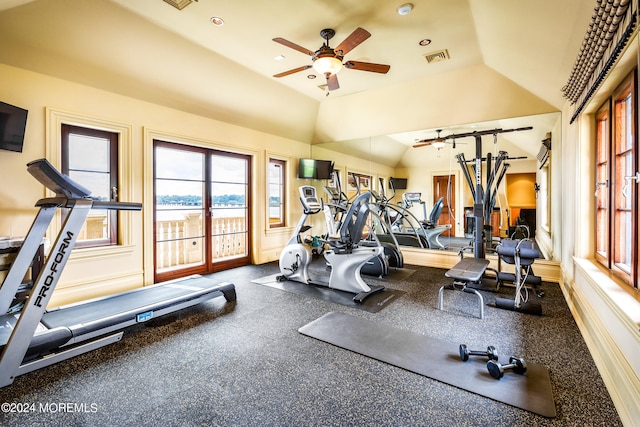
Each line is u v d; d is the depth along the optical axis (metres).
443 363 2.21
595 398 1.81
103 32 3.09
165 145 4.34
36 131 3.09
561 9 1.95
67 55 3.12
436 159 5.25
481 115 4.64
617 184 2.42
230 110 4.89
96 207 2.22
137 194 3.96
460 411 1.71
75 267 3.43
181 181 4.68
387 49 3.74
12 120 2.82
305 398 1.84
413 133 5.38
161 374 2.10
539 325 2.87
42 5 2.66
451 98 4.73
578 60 2.16
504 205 4.66
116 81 3.60
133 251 3.94
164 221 4.79
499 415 1.67
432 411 1.71
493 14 2.64
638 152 1.92
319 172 6.45
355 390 1.91
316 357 2.31
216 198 5.12
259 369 2.16
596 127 2.92
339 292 3.95
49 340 2.17
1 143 2.75
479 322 2.96
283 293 3.92
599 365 2.08
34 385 1.97
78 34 3.01
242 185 5.57
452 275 3.17
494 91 4.38
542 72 3.19
